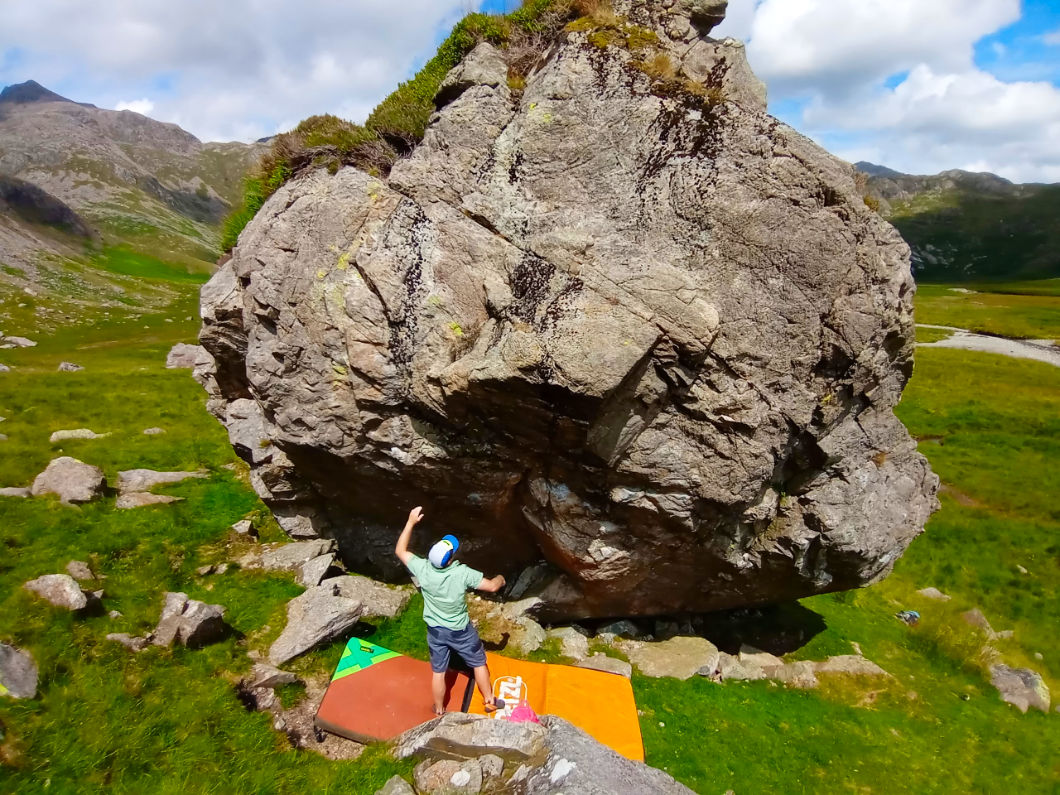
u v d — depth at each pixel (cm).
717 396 976
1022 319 7456
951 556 2136
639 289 934
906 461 1153
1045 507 2512
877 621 1575
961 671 1417
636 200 1002
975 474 2828
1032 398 4094
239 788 753
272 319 1119
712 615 1384
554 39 1189
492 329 984
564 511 1058
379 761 808
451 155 1081
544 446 1009
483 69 1149
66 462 1432
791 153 976
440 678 861
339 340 1055
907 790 1014
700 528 1068
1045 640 1700
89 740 769
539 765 755
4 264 6594
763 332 977
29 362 3884
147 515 1350
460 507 1169
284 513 1335
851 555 1083
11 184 11219
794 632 1389
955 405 3906
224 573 1198
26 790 703
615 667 1120
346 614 1050
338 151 1296
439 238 1031
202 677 909
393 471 1105
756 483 1007
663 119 1010
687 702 1092
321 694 939
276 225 1123
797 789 966
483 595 1232
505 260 1001
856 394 1051
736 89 1136
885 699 1243
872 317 991
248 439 1321
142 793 727
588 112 1024
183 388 2827
